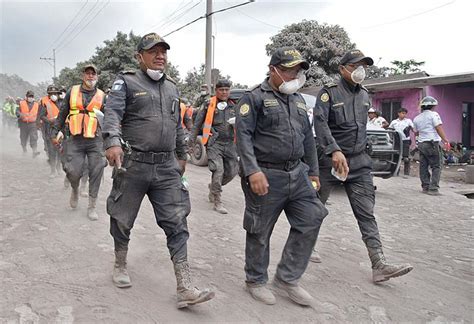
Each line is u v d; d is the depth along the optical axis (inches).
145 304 132.2
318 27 950.4
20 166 413.1
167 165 135.0
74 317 122.0
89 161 223.5
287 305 137.6
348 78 160.1
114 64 1143.0
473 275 172.4
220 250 187.9
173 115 136.2
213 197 267.3
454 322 133.0
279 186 133.3
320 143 156.9
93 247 181.0
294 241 138.3
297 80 131.8
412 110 645.3
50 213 234.4
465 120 692.7
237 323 124.8
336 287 154.1
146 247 185.9
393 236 226.5
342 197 321.1
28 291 136.9
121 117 127.2
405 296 149.6
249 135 131.6
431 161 348.2
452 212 286.7
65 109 224.5
